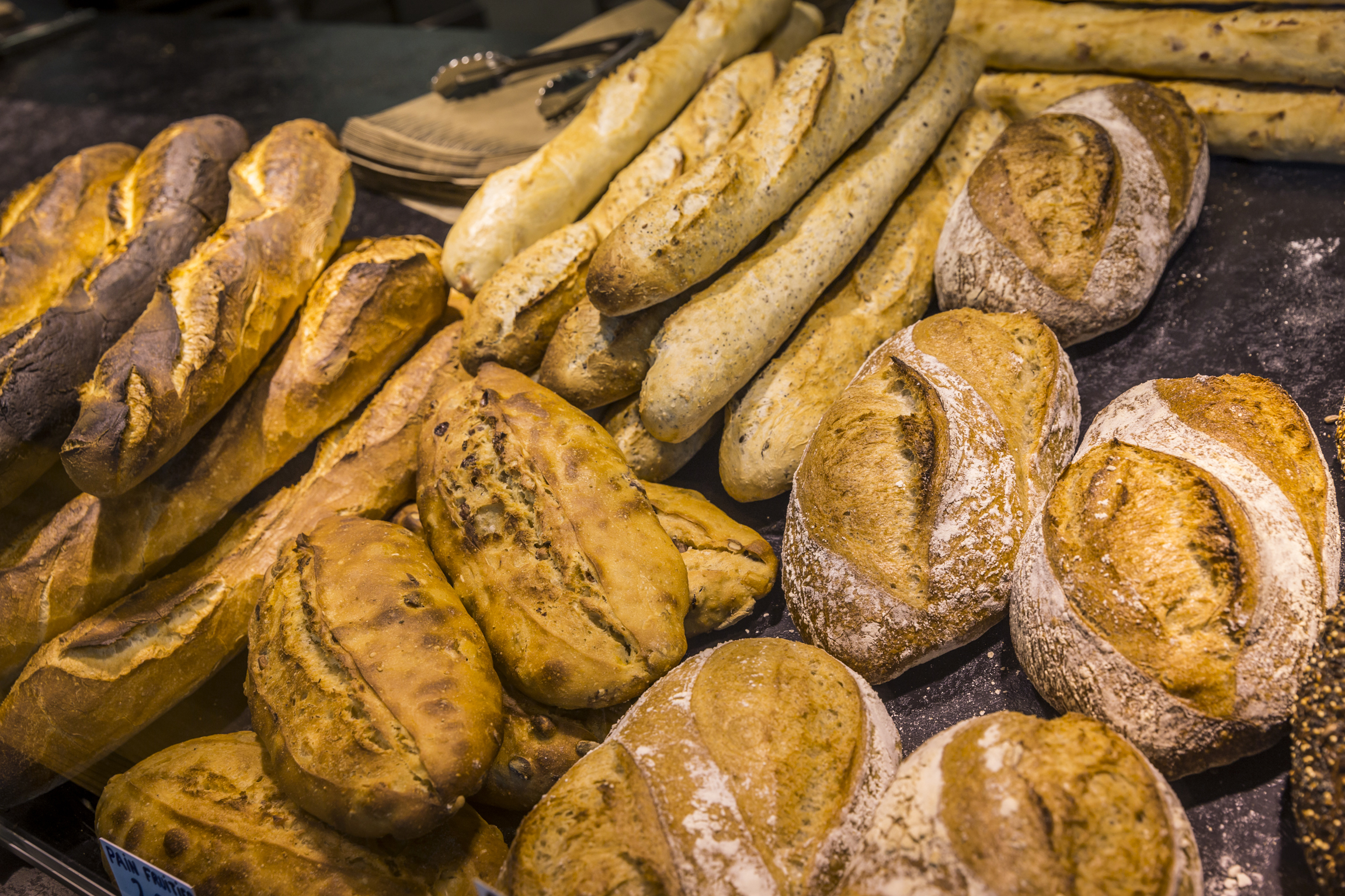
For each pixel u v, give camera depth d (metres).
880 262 0.83
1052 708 0.66
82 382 0.77
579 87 1.06
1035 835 0.54
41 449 0.75
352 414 0.83
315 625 0.67
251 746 0.69
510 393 0.75
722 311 0.76
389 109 1.17
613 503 0.70
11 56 1.64
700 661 0.67
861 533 0.68
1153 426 0.68
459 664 0.66
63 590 0.74
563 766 0.67
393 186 1.07
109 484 0.72
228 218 0.87
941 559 0.67
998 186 0.79
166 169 0.90
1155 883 0.54
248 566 0.77
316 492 0.79
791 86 0.81
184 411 0.74
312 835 0.64
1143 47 0.85
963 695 0.69
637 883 0.59
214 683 0.76
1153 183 0.78
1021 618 0.66
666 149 0.87
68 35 1.70
